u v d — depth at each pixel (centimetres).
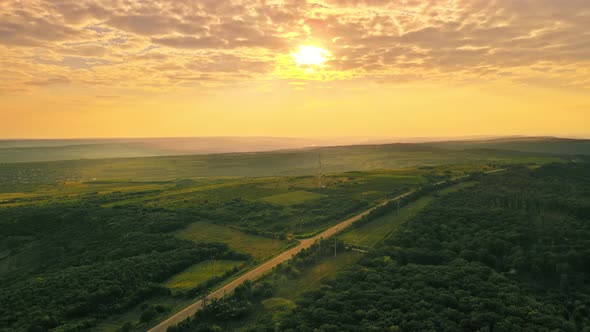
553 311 8444
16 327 8431
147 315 8938
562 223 13112
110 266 11675
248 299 9575
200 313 8888
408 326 7600
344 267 11169
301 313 8488
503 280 9688
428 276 9700
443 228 13088
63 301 9581
